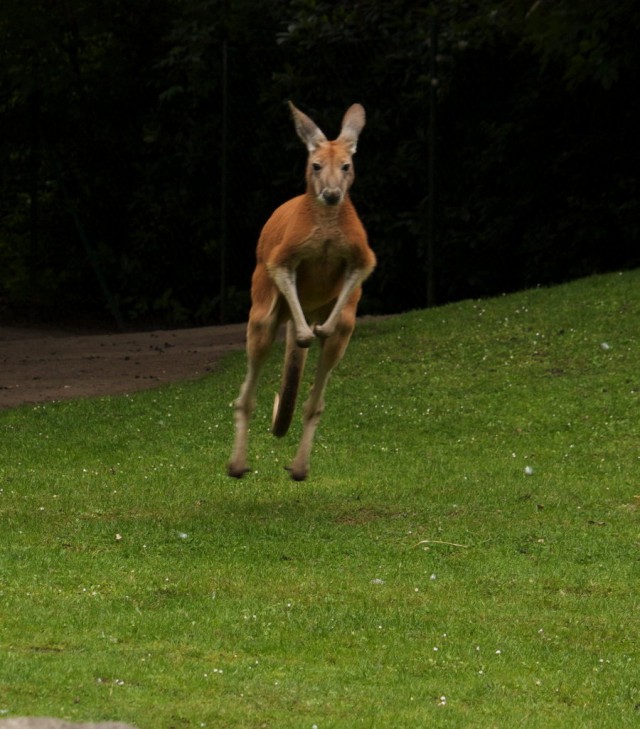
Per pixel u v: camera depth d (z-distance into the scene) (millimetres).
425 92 23094
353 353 17938
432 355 17578
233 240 25062
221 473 12789
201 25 25203
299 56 24500
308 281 10773
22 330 25297
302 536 10477
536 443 14102
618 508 11617
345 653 7711
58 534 10258
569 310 18812
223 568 9461
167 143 25859
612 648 8023
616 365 16406
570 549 10281
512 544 10422
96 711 6328
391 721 6531
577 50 21578
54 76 25953
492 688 7219
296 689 6941
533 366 16719
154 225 26359
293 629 8086
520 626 8359
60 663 7055
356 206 24078
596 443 13977
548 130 22781
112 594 8648
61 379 17828
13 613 8047
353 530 10703
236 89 24844
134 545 10000
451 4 23438
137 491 11922
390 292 24391
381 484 12375
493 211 23109
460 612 8609
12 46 26125
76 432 14617
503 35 22750
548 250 22953
